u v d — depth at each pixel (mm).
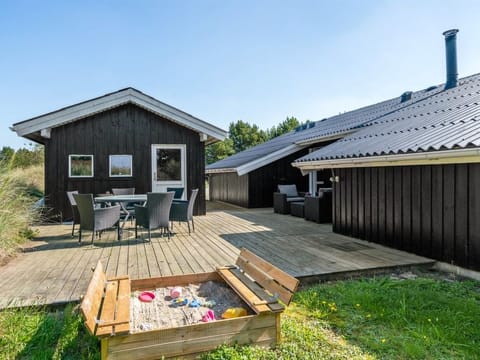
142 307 3137
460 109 5785
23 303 3158
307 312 3154
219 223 8305
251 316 2510
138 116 9125
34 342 2568
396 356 2402
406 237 5133
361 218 6168
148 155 9188
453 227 4355
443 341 2572
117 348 2219
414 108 7910
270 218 9273
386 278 4094
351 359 2357
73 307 3217
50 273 4180
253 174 12344
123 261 4738
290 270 4172
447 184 4445
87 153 8719
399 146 4719
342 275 4141
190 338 2365
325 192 8305
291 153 11719
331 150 7055
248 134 43406
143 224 6082
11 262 4707
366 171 6031
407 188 5121
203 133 9445
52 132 8453
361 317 3016
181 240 6188
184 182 9500
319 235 6656
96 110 8508
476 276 4059
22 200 6219
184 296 3377
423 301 3303
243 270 3670
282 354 2438
